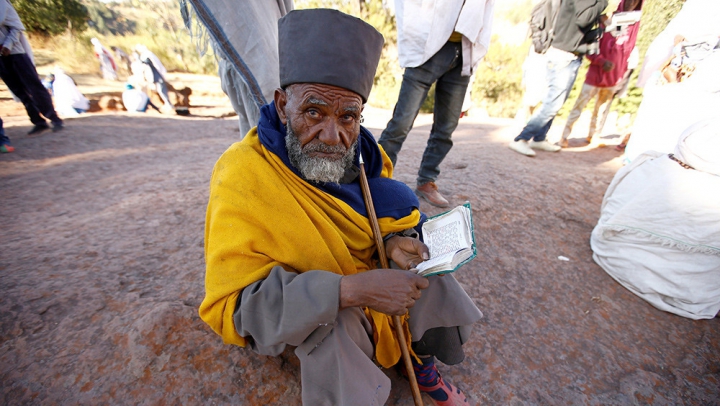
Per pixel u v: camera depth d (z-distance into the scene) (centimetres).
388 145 267
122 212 277
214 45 193
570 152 483
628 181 237
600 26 394
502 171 379
